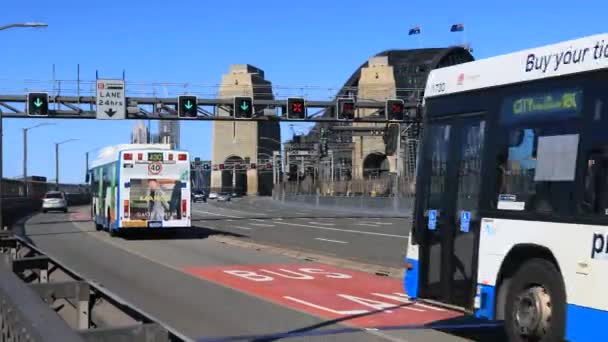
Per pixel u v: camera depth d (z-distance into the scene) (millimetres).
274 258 19328
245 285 13664
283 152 138000
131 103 38250
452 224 8383
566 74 6867
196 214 56875
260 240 26297
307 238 27734
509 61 7719
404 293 12734
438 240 8641
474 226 7961
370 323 9727
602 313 6164
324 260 18625
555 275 6750
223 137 191375
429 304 8680
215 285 13633
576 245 6504
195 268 16641
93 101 38281
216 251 21406
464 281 8094
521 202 7281
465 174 8258
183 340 4172
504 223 7477
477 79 8211
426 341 8492
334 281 14414
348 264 17484
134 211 26172
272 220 44812
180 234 29469
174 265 17297
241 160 188750
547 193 6938
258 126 191125
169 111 39062
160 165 26500
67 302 7219
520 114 7445
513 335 7246
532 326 6953
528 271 7102
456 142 8477
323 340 8570
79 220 42906
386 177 70750
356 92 110750
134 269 16344
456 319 10008
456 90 8562
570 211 6617
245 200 132375
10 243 13070
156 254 20266
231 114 40125
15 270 8625
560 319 6637
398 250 22109
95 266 16969
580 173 6547
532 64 7367
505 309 7441
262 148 190875
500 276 7496
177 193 26625
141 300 11711
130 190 26156
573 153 6664
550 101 7039
